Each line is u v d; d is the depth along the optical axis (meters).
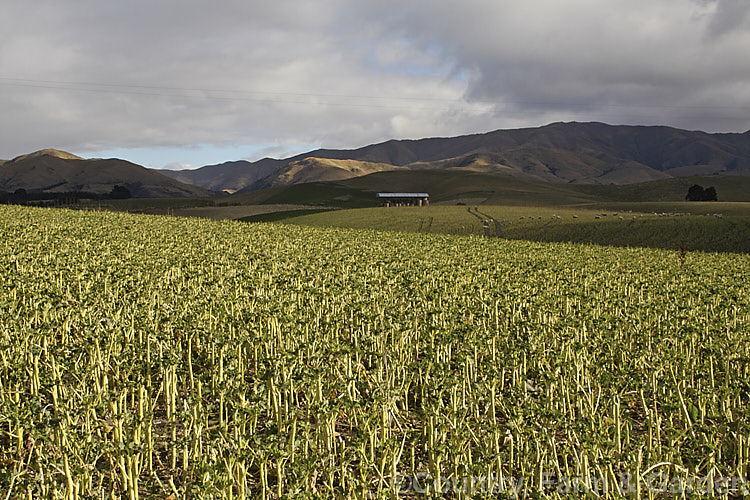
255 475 9.93
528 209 104.56
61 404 10.30
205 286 21.16
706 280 27.84
